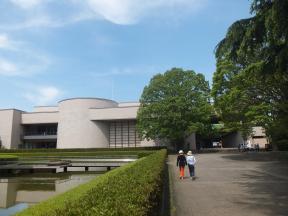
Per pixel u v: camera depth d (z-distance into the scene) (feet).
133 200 16.98
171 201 42.57
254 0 39.99
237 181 61.46
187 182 62.18
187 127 164.04
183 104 161.79
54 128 248.52
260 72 44.19
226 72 116.67
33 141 249.75
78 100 217.56
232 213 35.40
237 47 42.68
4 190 79.15
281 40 38.93
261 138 247.91
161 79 172.04
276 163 98.27
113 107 214.90
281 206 37.99
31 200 63.46
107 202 16.05
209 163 104.53
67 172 132.05
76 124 215.72
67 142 215.31
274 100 108.47
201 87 169.99
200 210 37.42
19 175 122.42
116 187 21.16
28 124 246.68
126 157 147.02
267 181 59.93
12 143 235.40
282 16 35.22
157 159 52.60
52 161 138.72
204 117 165.37
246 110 117.50
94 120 216.95
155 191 22.47
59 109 224.12
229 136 303.68
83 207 15.21
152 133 169.37
